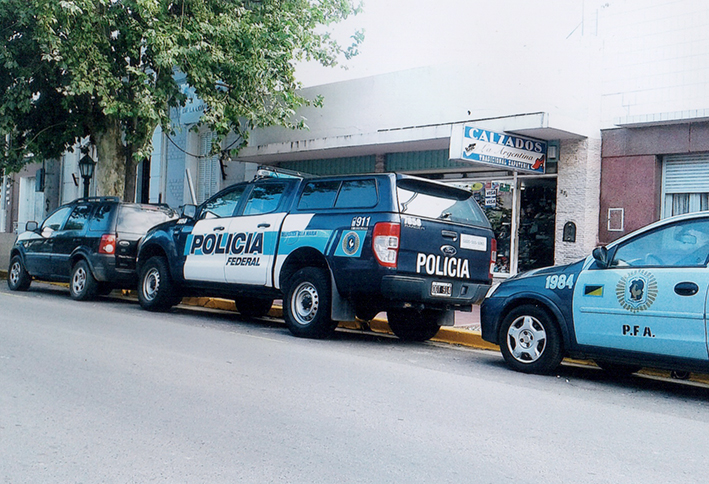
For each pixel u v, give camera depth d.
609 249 7.08
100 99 16.34
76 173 27.05
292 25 15.63
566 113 13.15
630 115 12.76
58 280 13.80
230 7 15.12
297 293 9.27
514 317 7.61
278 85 16.64
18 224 29.94
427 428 4.89
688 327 6.32
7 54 14.37
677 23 12.17
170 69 15.34
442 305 9.01
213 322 10.72
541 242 13.91
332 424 4.89
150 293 11.73
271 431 4.67
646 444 4.78
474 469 4.05
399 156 16.16
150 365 6.68
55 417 4.83
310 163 18.28
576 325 7.11
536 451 4.46
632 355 6.74
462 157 11.84
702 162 12.16
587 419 5.43
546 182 13.89
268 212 9.96
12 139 16.88
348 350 8.37
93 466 3.89
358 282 8.49
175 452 4.17
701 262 6.42
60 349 7.32
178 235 11.20
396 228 8.27
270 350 7.96
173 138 22.52
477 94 14.16
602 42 13.12
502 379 6.99
